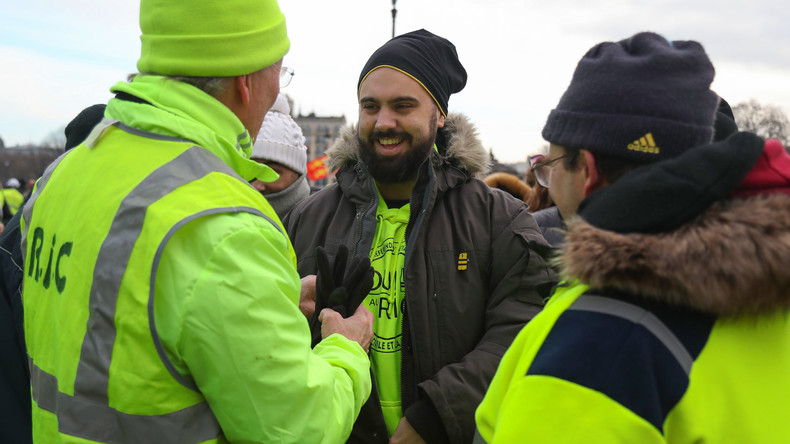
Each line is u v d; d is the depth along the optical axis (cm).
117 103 126
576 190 105
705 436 82
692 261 78
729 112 134
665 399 83
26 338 133
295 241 204
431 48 195
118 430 108
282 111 275
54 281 119
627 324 85
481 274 185
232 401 106
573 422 82
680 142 93
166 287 105
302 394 110
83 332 111
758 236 77
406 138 186
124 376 107
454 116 202
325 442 115
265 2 128
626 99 95
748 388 85
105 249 110
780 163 89
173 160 114
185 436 110
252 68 124
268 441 107
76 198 120
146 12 124
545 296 125
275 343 107
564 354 86
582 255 87
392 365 182
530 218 192
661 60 96
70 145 218
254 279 107
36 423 123
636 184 86
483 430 103
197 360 105
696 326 85
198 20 119
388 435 180
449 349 179
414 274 181
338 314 151
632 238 83
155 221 107
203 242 106
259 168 129
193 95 120
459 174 195
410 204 188
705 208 82
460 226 188
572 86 104
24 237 139
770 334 90
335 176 211
